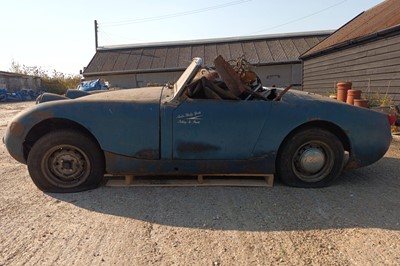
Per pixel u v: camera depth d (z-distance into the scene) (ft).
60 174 10.34
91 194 10.20
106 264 6.37
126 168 10.34
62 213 8.82
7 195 10.21
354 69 32.07
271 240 7.28
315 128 10.34
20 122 10.24
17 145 10.36
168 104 10.12
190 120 10.00
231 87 10.36
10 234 7.64
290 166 10.51
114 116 10.03
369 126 10.52
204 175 10.70
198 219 8.38
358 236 7.41
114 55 82.48
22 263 6.43
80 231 7.78
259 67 71.87
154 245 7.10
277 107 10.25
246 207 9.11
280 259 6.51
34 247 7.04
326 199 9.65
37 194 10.28
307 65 47.88
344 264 6.31
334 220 8.23
